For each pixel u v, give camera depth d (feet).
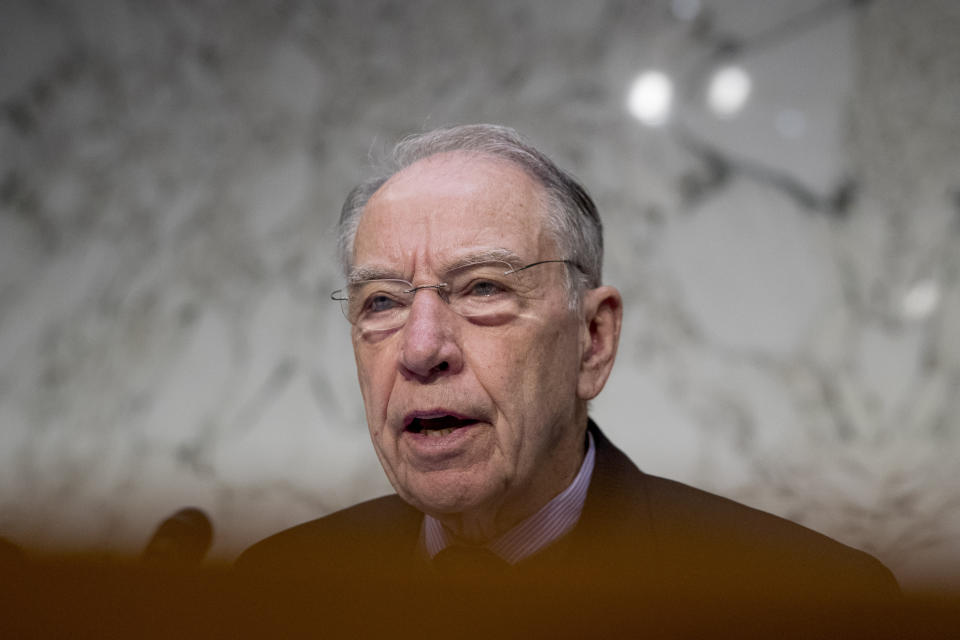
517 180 3.96
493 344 3.71
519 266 3.79
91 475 12.48
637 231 11.67
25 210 13.38
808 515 10.48
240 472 12.14
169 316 12.83
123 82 13.47
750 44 11.64
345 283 4.46
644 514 4.27
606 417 11.37
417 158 4.31
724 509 4.44
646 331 11.48
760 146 11.52
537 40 12.15
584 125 11.87
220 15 13.25
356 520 5.14
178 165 13.19
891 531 9.98
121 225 13.20
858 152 11.32
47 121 13.60
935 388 10.71
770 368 11.17
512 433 3.73
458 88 12.29
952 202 11.05
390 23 12.67
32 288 13.25
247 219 12.84
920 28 11.32
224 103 13.14
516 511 4.07
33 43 13.75
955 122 11.12
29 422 12.83
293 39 13.00
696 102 11.69
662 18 11.85
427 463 3.74
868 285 11.12
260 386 12.36
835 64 11.46
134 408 12.64
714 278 11.44
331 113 12.72
